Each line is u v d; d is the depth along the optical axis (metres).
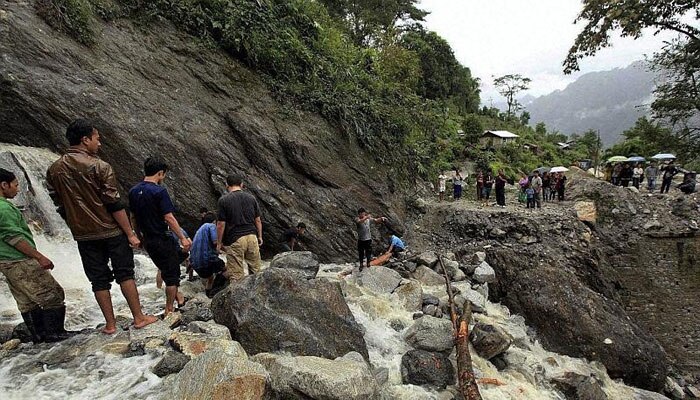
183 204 10.12
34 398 3.63
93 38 10.44
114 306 6.31
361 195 13.29
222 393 3.28
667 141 22.59
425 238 15.38
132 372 4.02
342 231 12.23
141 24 11.70
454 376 6.03
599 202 18.45
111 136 9.55
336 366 4.24
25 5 9.61
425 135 23.94
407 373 5.85
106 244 4.63
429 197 20.28
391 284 8.80
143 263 8.54
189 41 12.34
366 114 15.68
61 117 9.19
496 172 27.23
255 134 11.72
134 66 10.83
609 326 9.98
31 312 4.55
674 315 15.42
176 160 10.24
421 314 7.76
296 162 12.09
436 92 42.31
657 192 20.89
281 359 4.25
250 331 5.01
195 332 4.73
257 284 5.40
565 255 14.73
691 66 20.20
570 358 9.45
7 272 4.42
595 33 19.08
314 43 16.00
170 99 10.93
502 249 12.33
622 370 9.50
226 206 6.36
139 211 5.02
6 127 8.80
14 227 4.40
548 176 20.55
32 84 8.96
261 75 13.33
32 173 8.09
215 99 11.86
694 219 16.83
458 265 10.82
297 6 16.25
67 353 4.32
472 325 7.93
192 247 6.80
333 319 5.55
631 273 16.25
